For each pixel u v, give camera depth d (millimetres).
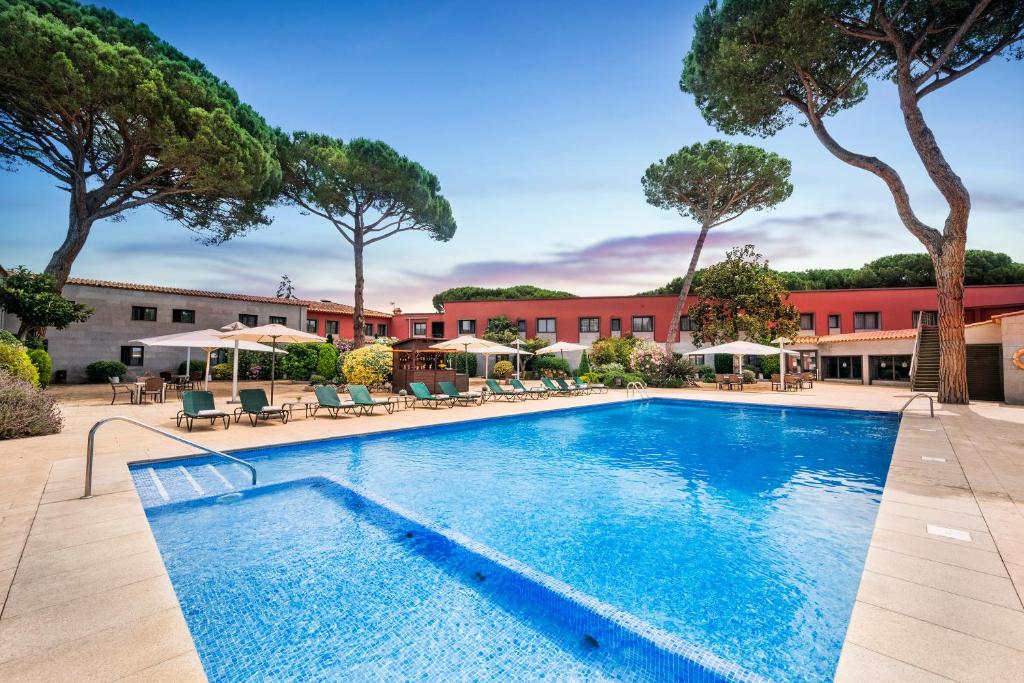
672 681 2230
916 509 3918
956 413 11430
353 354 18000
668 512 4781
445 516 4645
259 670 2311
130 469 5766
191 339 12008
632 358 23250
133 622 2176
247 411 9250
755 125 17062
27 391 7914
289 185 20797
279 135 19859
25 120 13586
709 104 17875
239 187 14711
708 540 4039
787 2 12781
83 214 14297
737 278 23781
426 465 6785
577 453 7762
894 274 36812
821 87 15266
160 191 15602
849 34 13664
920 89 14055
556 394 17766
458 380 18344
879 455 7613
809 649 2488
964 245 13633
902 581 2613
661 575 3381
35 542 3143
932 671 1814
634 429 10500
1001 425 9344
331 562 3531
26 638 2021
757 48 14086
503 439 9102
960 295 13688
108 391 16672
